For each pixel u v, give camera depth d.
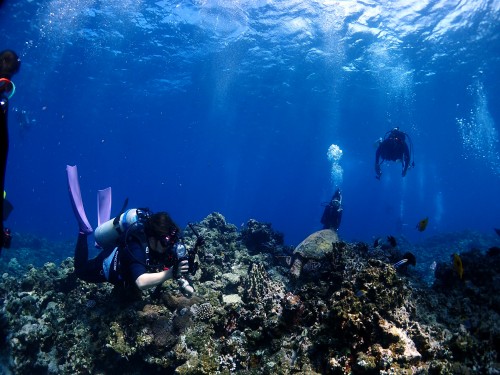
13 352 4.43
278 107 35.09
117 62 26.75
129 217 4.39
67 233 40.16
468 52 22.66
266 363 3.52
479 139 45.03
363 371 2.97
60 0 18.78
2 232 2.11
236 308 4.47
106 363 4.29
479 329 3.52
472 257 5.27
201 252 6.53
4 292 5.92
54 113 43.22
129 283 4.33
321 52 23.67
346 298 3.47
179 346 3.97
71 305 5.21
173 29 21.98
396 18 19.67
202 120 42.81
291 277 5.71
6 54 2.83
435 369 2.93
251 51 24.48
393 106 32.94
